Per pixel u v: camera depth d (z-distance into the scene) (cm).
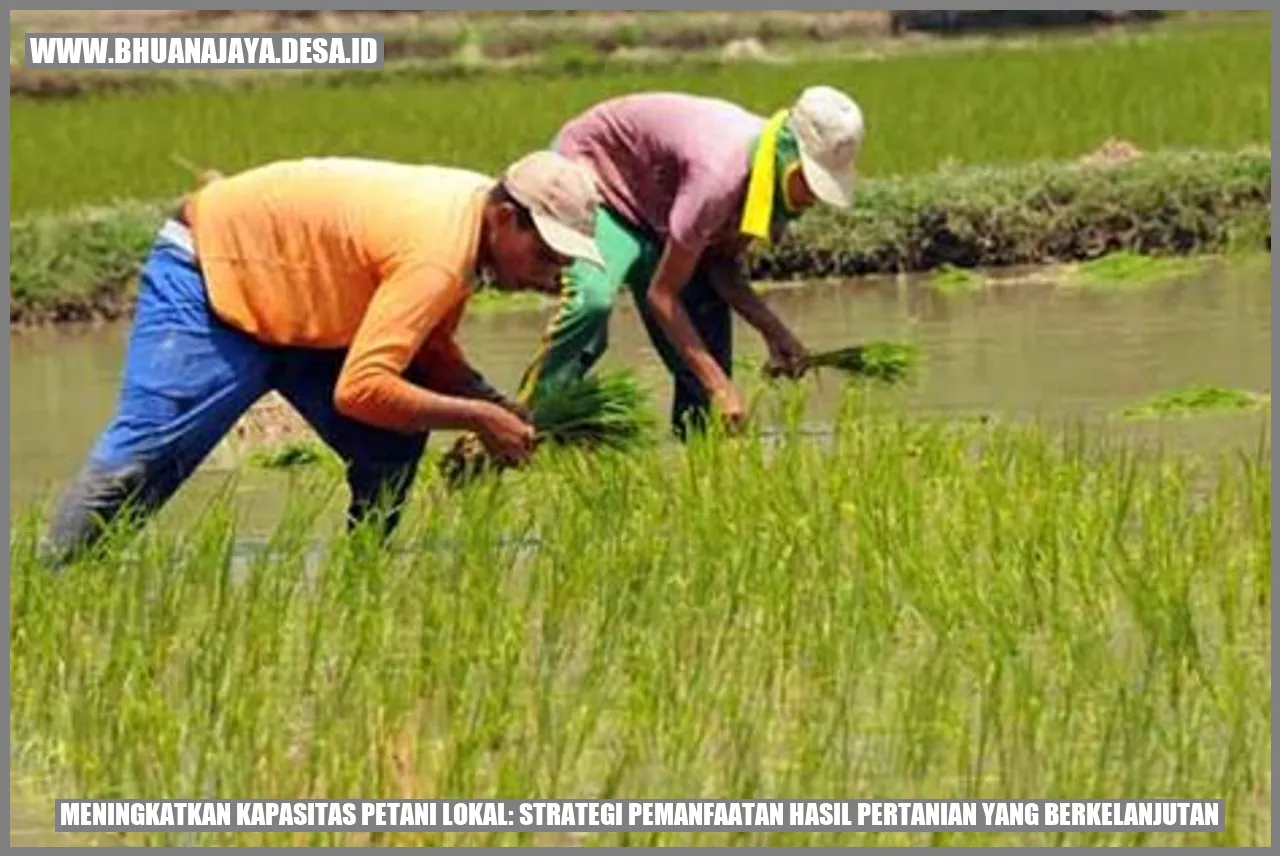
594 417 1355
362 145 3062
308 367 1288
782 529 1230
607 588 1162
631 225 1503
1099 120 3030
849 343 2039
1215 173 2469
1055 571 1166
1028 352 1956
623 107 1501
